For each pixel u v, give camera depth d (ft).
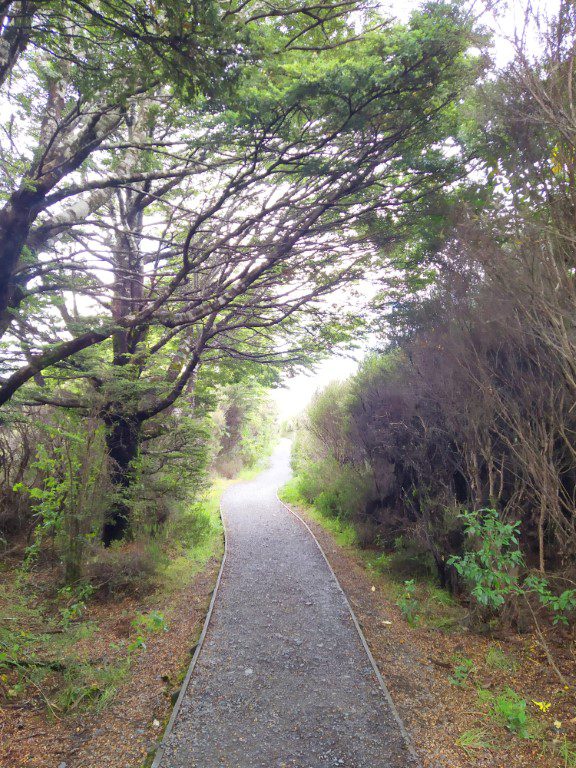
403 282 30.07
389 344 34.63
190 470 41.50
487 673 18.25
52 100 25.43
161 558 31.71
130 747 14.64
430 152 22.74
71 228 28.68
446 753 13.85
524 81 15.47
